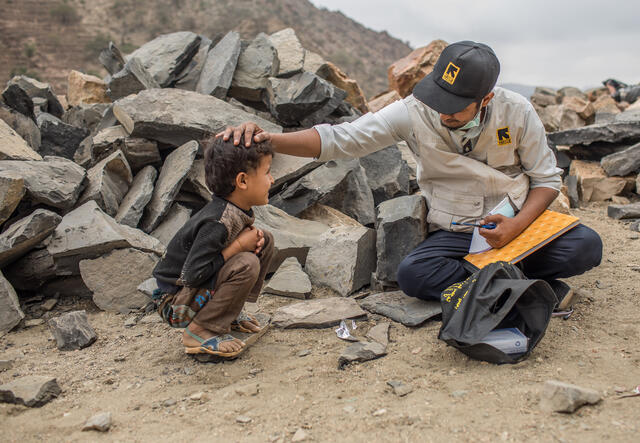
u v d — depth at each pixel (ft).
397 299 10.47
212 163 7.80
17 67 219.82
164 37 18.24
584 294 10.30
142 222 13.05
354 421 6.59
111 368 8.60
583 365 7.64
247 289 8.38
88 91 22.25
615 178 18.45
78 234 11.23
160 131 13.67
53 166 12.22
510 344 7.85
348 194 14.48
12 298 10.47
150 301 11.19
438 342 8.86
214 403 7.26
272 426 6.60
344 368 8.18
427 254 9.70
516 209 9.36
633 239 13.83
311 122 16.02
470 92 7.92
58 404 7.49
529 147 9.11
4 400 7.47
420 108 9.08
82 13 278.87
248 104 17.16
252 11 321.73
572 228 9.37
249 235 8.26
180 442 6.36
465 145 9.14
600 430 5.98
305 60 19.02
